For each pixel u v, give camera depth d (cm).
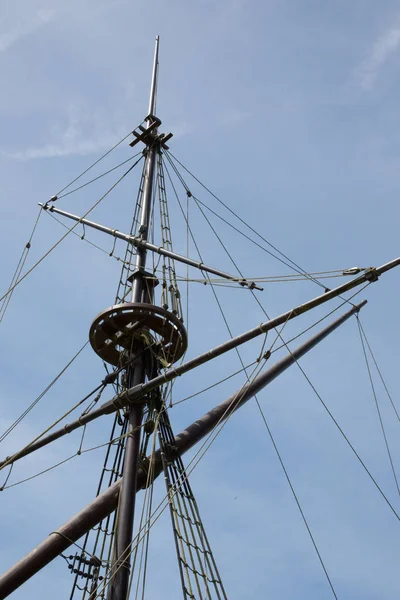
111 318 2227
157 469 2142
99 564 1991
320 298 1934
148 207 2780
